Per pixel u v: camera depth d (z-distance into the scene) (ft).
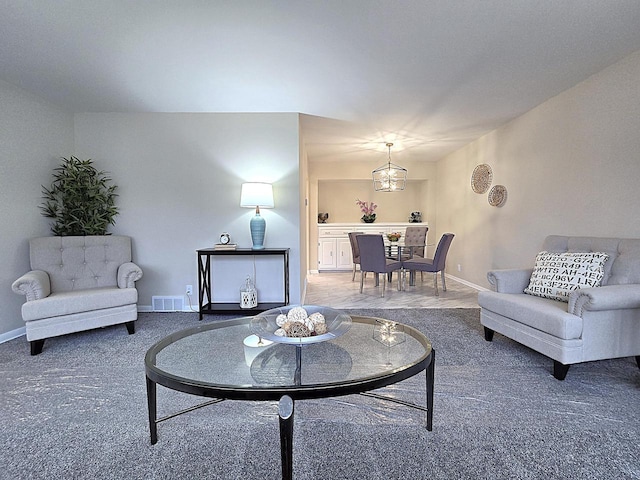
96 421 5.57
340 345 6.15
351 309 12.51
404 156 20.11
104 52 7.90
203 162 12.28
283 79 9.34
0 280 9.45
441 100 10.93
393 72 8.92
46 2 6.10
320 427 5.36
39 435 5.21
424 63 8.43
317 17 6.56
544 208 11.18
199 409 5.92
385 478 4.26
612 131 8.61
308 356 5.65
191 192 12.32
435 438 5.05
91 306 9.03
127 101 11.03
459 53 7.95
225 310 11.32
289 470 3.82
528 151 11.96
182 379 4.41
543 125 11.14
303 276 14.85
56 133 11.28
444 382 6.82
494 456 4.64
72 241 10.35
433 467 4.44
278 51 7.84
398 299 14.17
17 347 8.89
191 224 12.38
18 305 9.93
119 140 12.10
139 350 8.63
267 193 11.44
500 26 6.88
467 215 17.02
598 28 6.97
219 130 12.21
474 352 8.35
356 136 15.43
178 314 12.01
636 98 7.99
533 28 6.95
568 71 8.91
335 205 24.57
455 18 6.60
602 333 6.79
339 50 7.80
